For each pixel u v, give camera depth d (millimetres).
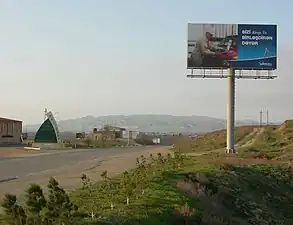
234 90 49375
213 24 48469
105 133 103562
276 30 48250
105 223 13984
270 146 56969
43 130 73750
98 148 72375
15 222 11391
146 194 19812
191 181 25406
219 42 48344
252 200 28016
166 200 19234
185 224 17328
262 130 68062
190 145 71688
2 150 61656
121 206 16828
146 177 23281
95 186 21906
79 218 14016
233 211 24938
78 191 20516
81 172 32344
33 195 12062
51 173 32094
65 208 12594
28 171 33750
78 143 80125
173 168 28969
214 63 48312
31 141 84375
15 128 84375
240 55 48312
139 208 16750
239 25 48406
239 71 49344
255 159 41156
